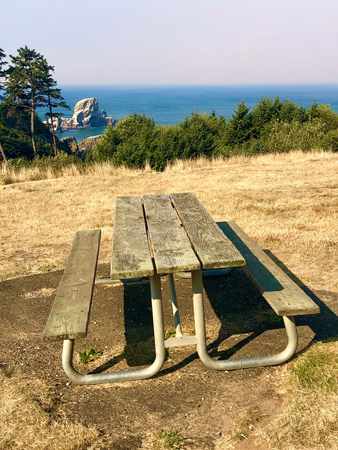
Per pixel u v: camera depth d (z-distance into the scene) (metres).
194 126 16.92
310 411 2.22
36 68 46.75
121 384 2.65
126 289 4.23
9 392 2.58
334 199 7.39
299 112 24.53
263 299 3.85
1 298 4.09
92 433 2.20
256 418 2.24
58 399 2.51
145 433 2.20
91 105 173.50
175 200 4.46
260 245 5.23
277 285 2.89
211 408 2.37
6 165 13.16
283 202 7.42
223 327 3.36
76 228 6.49
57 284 4.38
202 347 2.70
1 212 7.81
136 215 3.86
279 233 5.59
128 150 14.11
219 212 6.96
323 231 5.63
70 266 3.43
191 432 2.19
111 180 10.86
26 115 54.12
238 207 7.23
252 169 11.35
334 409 2.22
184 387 2.58
